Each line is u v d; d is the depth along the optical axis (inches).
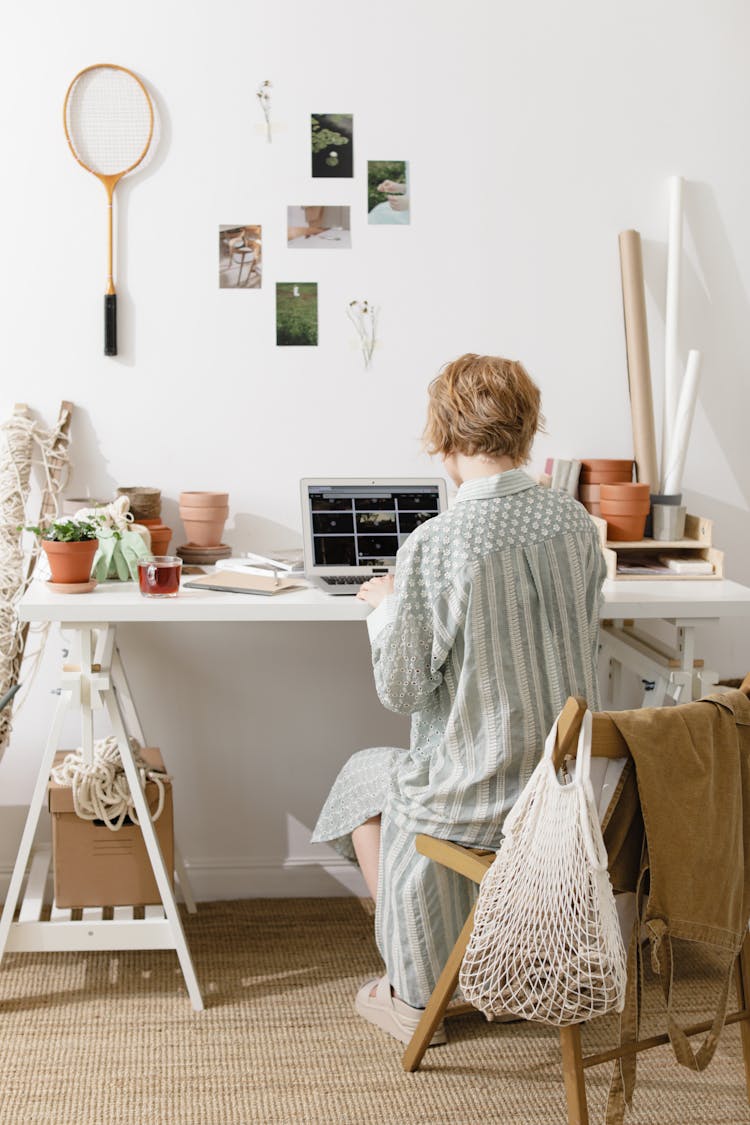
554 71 104.4
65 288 102.5
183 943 89.4
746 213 107.7
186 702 108.8
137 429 104.7
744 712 65.1
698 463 110.3
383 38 102.6
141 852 93.1
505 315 106.7
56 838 92.1
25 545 103.3
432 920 80.9
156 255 103.0
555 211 105.9
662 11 104.7
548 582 74.2
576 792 59.9
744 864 66.0
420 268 105.3
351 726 110.7
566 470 102.1
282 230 103.8
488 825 75.8
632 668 99.3
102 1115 75.9
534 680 74.0
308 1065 82.1
